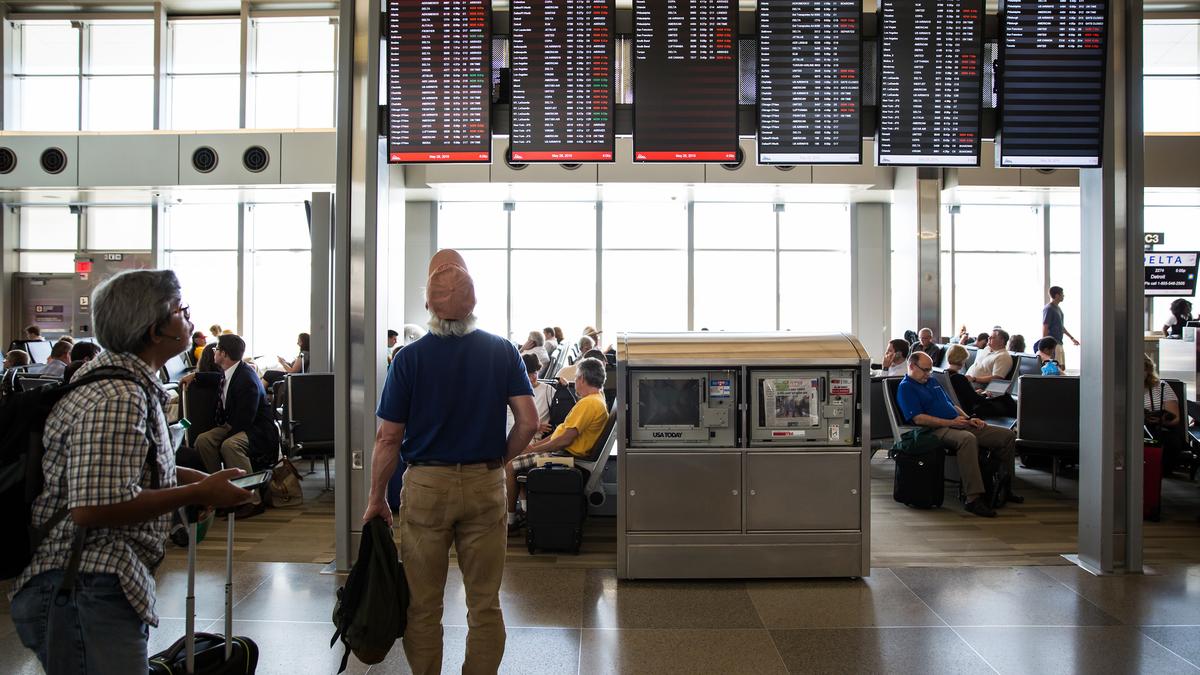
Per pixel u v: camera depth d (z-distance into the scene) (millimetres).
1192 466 6680
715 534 4172
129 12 13703
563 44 4543
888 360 8953
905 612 3725
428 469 2561
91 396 1656
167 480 1823
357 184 4414
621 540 4168
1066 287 15328
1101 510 4340
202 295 14445
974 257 15414
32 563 1718
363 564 2529
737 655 3242
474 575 2619
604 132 4551
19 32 13859
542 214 15070
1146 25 14047
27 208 14227
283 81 13906
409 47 4488
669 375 4199
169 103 13828
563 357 9414
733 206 15102
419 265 14539
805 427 4207
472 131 4488
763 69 4527
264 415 5922
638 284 15156
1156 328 15312
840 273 15125
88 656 1685
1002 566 4461
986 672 3086
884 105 4508
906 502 6043
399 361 2602
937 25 4496
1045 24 4410
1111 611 3732
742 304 15180
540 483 4703
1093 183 4457
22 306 14234
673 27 4535
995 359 8906
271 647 3309
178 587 4051
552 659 3203
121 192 12641
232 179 11977
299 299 14578
